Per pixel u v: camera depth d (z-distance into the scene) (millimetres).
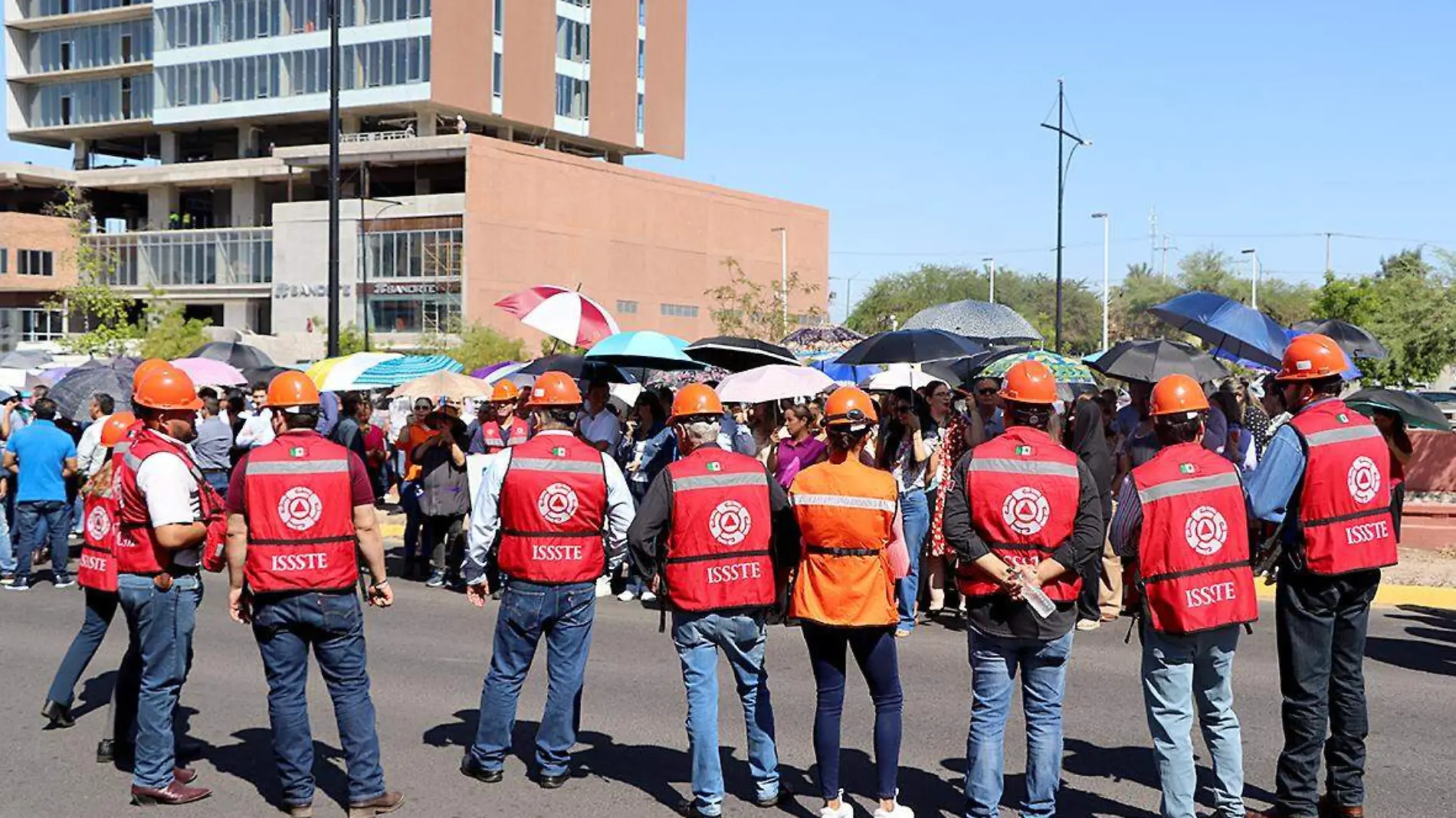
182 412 6363
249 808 6305
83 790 6562
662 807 6305
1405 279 28625
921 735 7559
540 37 69250
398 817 6133
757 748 6289
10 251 65375
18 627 10883
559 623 6582
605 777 6773
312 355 57875
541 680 9000
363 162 60906
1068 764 6992
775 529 6211
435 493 12898
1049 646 5598
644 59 77562
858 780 6734
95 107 72625
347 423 14297
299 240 61688
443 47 62938
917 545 10586
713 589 6109
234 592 6191
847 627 5832
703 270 71750
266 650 6113
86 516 7539
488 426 13297
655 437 12047
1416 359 27250
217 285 64438
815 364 18672
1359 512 5969
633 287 67438
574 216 64000
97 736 7562
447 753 7191
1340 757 6066
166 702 6352
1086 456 10125
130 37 71438
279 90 65688
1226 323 11188
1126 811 6242
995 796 5656
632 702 8305
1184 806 5676
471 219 58625
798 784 6691
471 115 66250
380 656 9703
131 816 6172
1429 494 18719
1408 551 15188
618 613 11578
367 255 59469
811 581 5918
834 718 5969
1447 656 9852
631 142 76188
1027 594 5484
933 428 11000
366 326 56750
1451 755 7164
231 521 6113
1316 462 5965
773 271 76438
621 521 6656
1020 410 5699
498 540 6891
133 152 77750
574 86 72062
